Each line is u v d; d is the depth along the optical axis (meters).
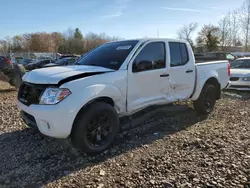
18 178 2.88
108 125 3.62
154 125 4.80
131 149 3.67
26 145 3.83
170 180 2.70
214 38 43.25
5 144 3.86
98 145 3.52
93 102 3.44
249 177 2.67
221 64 5.98
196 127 4.70
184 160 3.17
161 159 3.25
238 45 37.22
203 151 3.40
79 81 3.29
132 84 3.89
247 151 3.32
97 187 2.65
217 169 2.88
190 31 46.78
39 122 3.26
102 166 3.15
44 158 3.40
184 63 4.89
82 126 3.28
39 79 3.37
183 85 4.86
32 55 51.50
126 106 3.86
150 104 4.24
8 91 9.12
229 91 8.88
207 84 5.48
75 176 2.91
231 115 5.55
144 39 4.30
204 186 2.55
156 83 4.29
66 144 3.81
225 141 3.73
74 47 69.12
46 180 2.84
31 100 3.37
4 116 5.32
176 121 5.09
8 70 9.73
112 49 4.36
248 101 7.23
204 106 5.45
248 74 8.45
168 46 4.57
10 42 69.56
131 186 2.64
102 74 3.54
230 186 2.53
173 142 3.88
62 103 3.10
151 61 4.20
